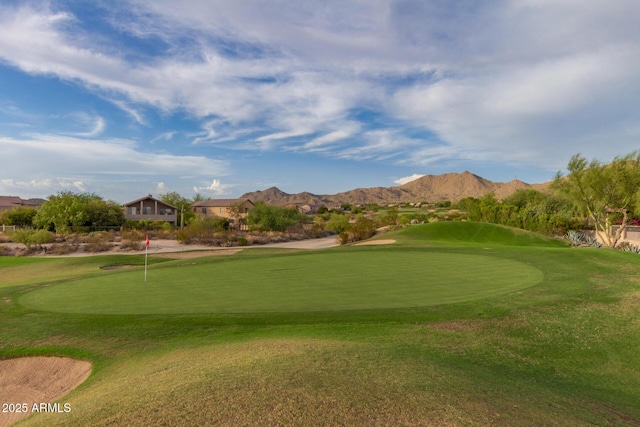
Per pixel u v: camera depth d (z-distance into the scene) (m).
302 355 5.43
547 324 7.79
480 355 6.25
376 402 3.79
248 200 82.88
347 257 17.83
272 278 12.98
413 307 8.98
